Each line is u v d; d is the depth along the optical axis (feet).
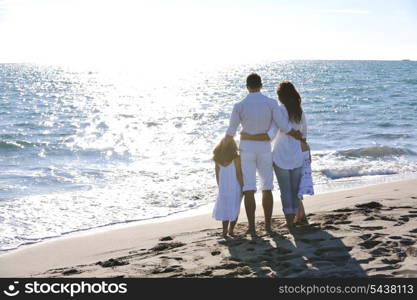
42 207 30.17
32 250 20.86
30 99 166.30
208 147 64.08
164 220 26.66
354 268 13.94
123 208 29.86
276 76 327.06
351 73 380.17
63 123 98.27
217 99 165.27
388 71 425.28
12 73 455.22
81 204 30.94
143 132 82.99
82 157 57.00
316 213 21.34
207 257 16.15
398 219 18.86
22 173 44.86
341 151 53.98
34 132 84.23
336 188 34.91
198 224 23.44
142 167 47.85
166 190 35.27
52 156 57.82
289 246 16.40
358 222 18.75
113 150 61.72
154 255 17.43
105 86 252.01
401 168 44.27
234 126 18.04
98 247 20.47
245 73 437.58
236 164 18.54
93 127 91.45
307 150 18.65
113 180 40.40
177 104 145.28
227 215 18.67
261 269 14.47
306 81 263.90
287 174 18.35
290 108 17.97
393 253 14.87
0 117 109.91
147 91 210.18
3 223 26.61
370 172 42.37
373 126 84.58
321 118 98.68
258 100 17.74
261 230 19.25
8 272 17.87
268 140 18.04
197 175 41.39
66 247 20.95
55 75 414.21
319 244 16.29
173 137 75.72
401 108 117.50
